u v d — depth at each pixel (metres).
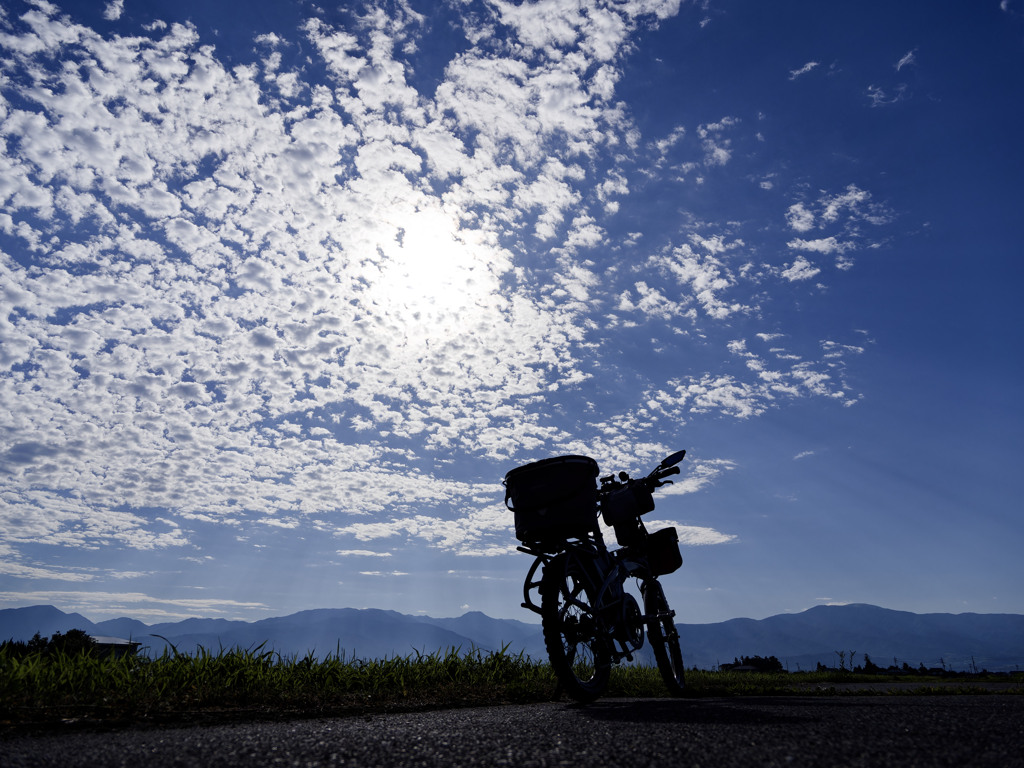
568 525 3.93
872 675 10.59
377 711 3.38
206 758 1.75
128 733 2.38
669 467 5.16
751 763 1.60
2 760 1.74
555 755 1.75
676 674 4.99
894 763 1.56
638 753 1.75
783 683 7.32
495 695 4.32
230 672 3.74
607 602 4.20
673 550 4.95
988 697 3.64
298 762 1.69
